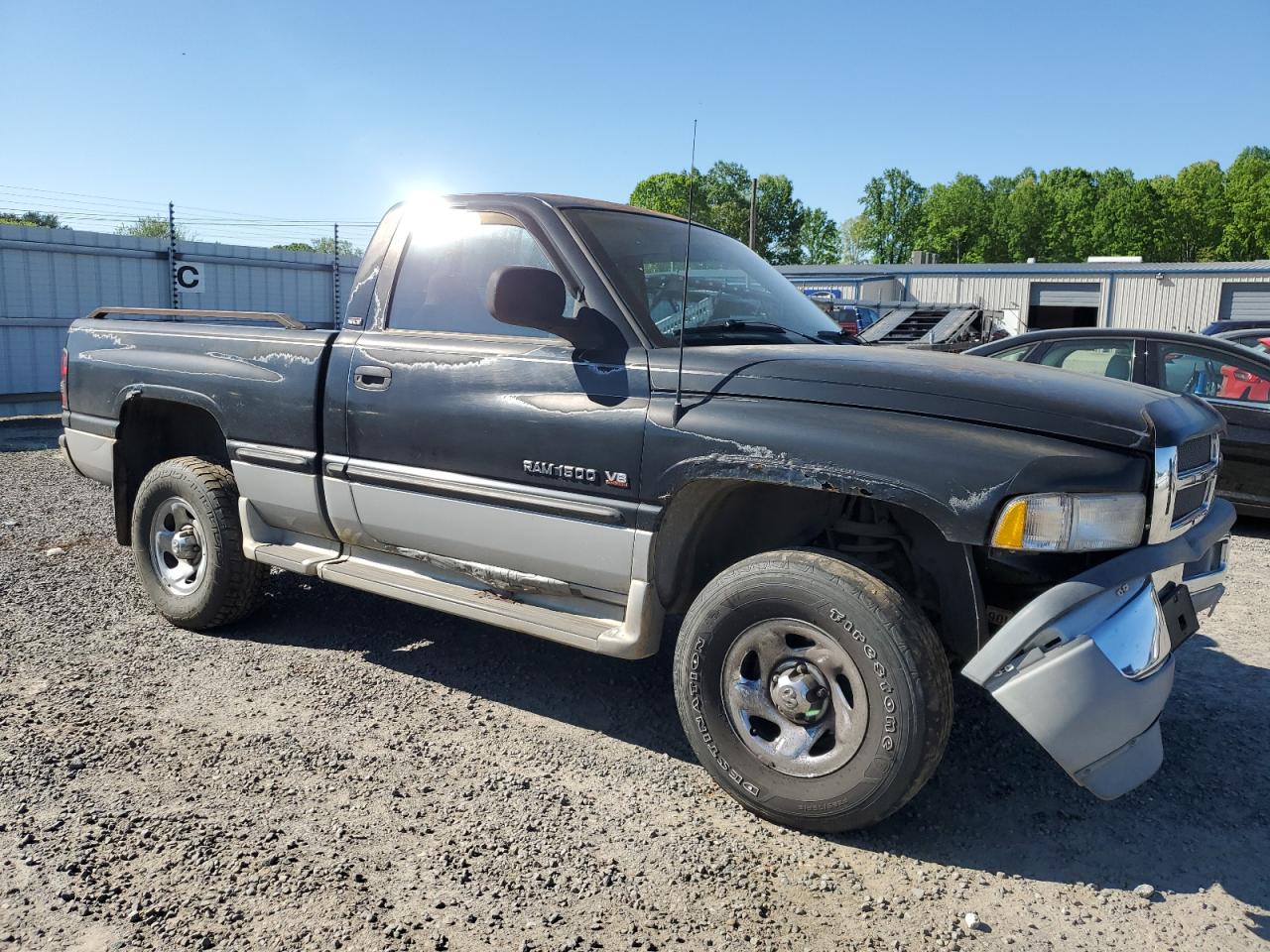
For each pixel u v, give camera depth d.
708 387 3.05
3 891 2.54
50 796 3.02
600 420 3.21
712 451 2.97
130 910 2.46
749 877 2.71
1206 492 3.22
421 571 3.89
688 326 3.44
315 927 2.42
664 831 2.94
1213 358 7.34
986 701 3.96
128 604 5.03
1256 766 3.46
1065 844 2.93
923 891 2.66
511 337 3.57
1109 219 112.38
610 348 3.29
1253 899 2.66
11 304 14.66
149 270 16.14
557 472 3.31
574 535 3.29
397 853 2.77
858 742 2.76
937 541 2.99
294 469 4.07
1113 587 2.61
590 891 2.62
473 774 3.27
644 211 4.00
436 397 3.62
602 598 3.35
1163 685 2.72
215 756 3.34
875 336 16.36
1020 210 117.50
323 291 18.77
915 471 2.68
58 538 6.49
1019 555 2.76
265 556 4.22
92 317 5.13
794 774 2.89
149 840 2.79
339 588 5.34
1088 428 2.67
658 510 3.09
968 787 3.26
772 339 3.61
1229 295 38.31
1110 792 2.59
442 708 3.81
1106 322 40.75
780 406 2.93
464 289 3.77
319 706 3.79
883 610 2.70
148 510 4.67
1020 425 2.69
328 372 3.96
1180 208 110.06
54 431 12.82
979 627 2.86
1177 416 2.89
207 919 2.44
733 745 3.00
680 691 3.10
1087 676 2.56
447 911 2.51
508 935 2.42
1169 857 2.87
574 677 4.17
